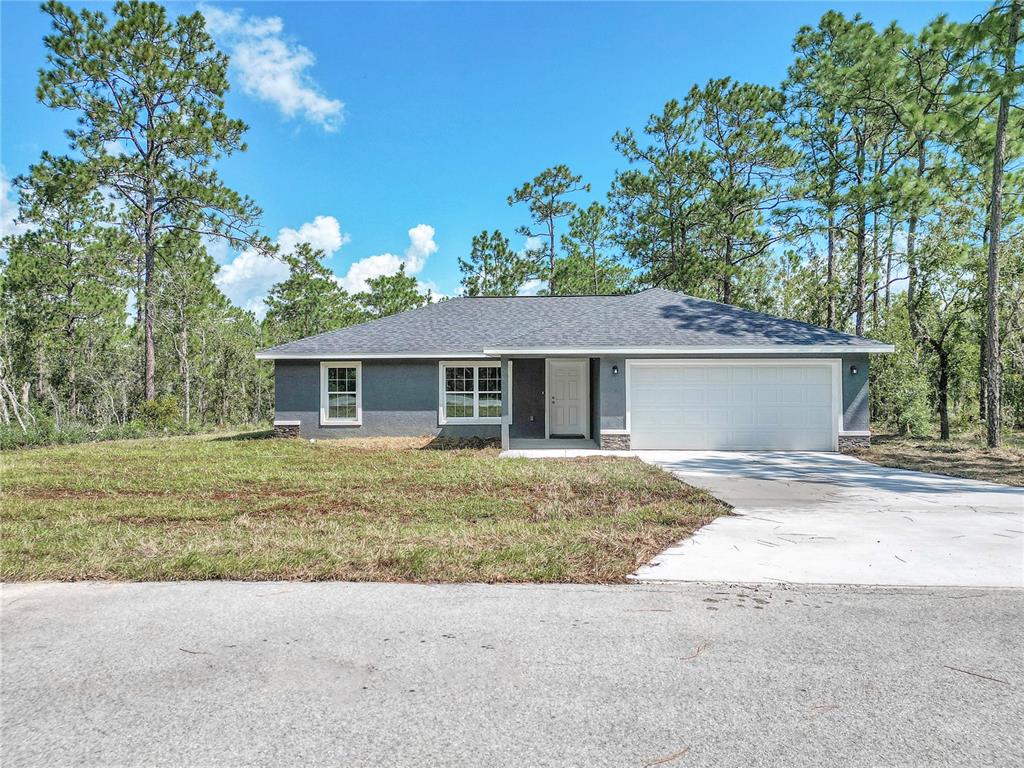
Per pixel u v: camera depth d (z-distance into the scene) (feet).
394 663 10.13
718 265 82.33
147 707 8.71
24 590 13.69
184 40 77.66
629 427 44.65
